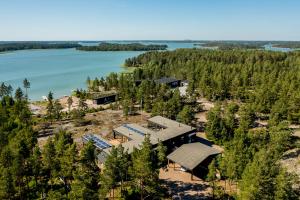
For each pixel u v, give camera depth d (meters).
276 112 69.94
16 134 56.38
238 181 40.94
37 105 106.56
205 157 50.00
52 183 44.34
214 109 75.94
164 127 69.00
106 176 38.62
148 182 38.69
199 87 117.81
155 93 106.50
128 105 90.25
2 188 34.56
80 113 82.25
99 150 53.97
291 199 33.28
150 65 193.62
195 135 66.12
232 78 122.25
